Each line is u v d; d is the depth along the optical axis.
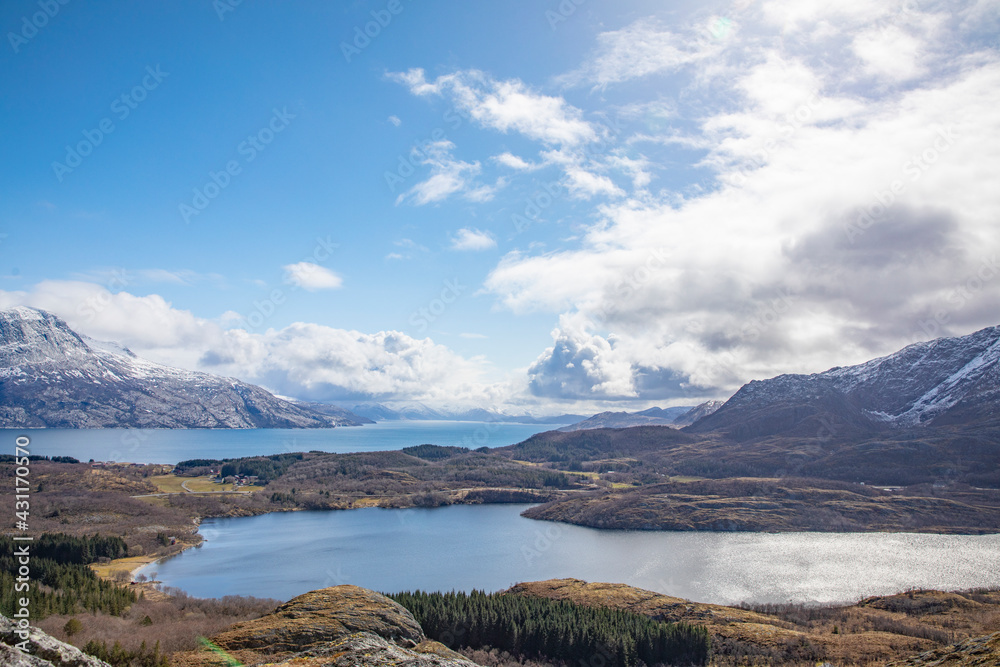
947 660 42.88
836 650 122.75
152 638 115.44
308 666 50.34
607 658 119.00
